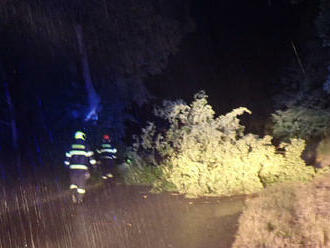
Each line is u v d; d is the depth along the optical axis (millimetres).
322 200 6430
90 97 15875
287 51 15188
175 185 9719
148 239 7070
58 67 16391
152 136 11188
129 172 11273
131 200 9484
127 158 12172
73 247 7008
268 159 8672
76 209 9289
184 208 8305
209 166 9031
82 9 14719
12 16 14641
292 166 8531
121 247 6871
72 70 16344
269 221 6406
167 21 15484
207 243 6461
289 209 6480
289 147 8812
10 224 8500
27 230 8047
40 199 10484
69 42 15422
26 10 14609
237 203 7922
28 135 17688
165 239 6977
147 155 11320
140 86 15648
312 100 11258
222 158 8828
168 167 10008
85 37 15281
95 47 15391
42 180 12805
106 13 14789
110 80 15547
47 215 9000
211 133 9164
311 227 5816
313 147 10281
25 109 17891
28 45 15891
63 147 15359
